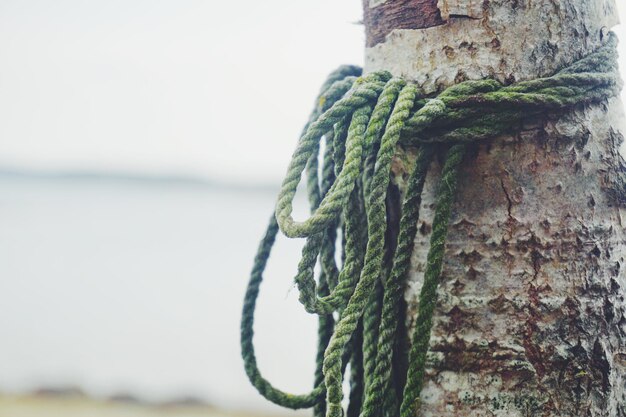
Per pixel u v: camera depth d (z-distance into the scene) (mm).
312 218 1340
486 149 1366
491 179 1366
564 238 1357
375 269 1358
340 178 1363
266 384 1484
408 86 1391
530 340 1351
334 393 1332
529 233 1358
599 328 1354
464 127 1357
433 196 1388
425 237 1393
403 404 1361
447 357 1371
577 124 1361
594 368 1348
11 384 6234
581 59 1373
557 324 1350
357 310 1353
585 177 1364
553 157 1360
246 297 1508
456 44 1383
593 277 1357
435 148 1383
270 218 1507
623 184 1381
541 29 1371
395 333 1399
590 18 1387
